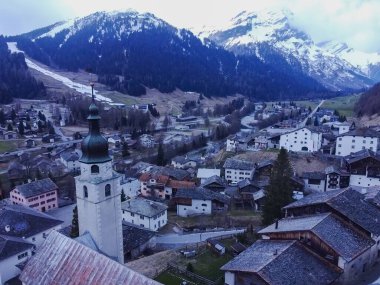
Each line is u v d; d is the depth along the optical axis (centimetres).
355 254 4203
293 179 9781
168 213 9544
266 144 15125
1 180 11788
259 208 9300
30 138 17900
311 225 4494
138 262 5703
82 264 2802
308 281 3897
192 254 5741
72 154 14262
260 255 4366
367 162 9962
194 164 13588
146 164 13238
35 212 8069
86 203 4219
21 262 6009
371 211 4994
